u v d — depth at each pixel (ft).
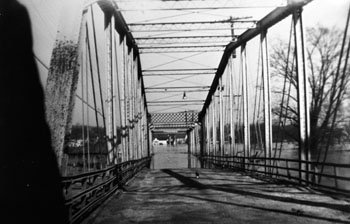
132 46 86.99
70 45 18.92
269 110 64.18
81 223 25.08
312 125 68.85
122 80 68.85
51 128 17.51
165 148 364.79
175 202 36.27
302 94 49.39
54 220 17.17
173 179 65.92
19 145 16.46
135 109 93.91
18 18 18.13
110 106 51.29
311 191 42.47
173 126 199.93
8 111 16.60
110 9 55.62
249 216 28.32
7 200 15.74
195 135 203.31
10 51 17.33
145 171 96.32
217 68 119.55
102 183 34.60
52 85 18.16
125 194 43.29
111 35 54.70
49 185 17.02
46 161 16.99
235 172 81.56
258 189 45.93
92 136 42.65
